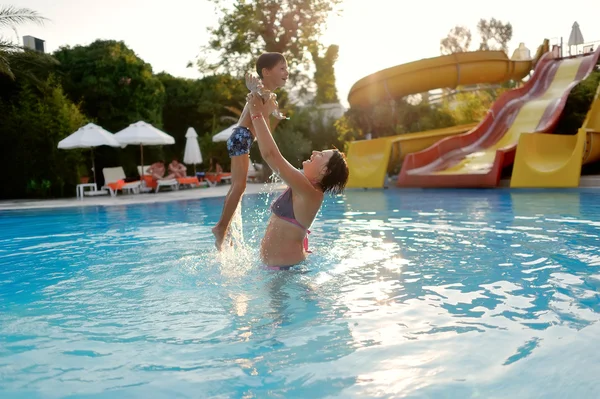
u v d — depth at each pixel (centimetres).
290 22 2542
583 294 261
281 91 2555
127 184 1519
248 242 461
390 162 1445
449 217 643
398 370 171
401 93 1716
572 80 1550
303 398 153
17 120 1484
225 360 186
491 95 2727
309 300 265
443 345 193
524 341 194
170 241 506
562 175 1049
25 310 265
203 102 2614
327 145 2508
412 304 252
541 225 534
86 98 2016
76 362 189
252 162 2111
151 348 202
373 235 499
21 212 957
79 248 480
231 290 290
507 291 272
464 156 1362
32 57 1678
